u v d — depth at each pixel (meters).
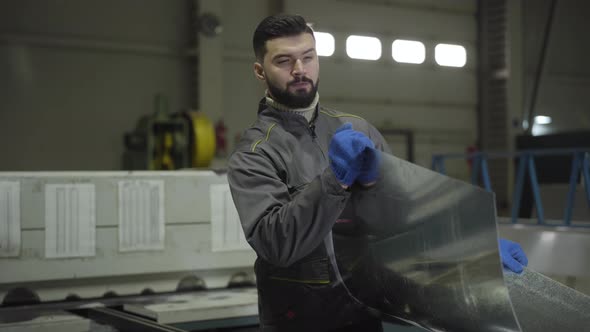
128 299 2.16
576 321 1.30
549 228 2.75
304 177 1.25
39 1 8.21
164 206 2.22
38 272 2.06
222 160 8.27
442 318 1.18
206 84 8.88
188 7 9.14
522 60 10.56
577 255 2.48
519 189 3.16
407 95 10.46
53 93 8.26
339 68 9.94
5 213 2.03
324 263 1.25
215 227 2.30
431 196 1.04
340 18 9.91
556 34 9.56
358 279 1.28
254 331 2.04
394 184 1.08
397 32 10.35
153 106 8.89
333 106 9.92
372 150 1.05
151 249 2.20
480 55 10.98
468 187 0.98
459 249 1.04
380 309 1.33
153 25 8.95
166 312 1.91
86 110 8.45
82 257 2.12
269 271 1.30
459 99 10.89
